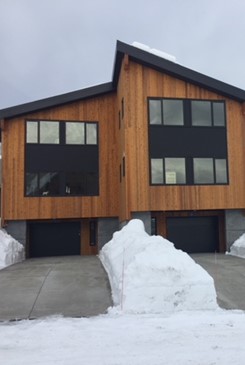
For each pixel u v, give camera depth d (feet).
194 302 23.59
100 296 27.94
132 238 36.11
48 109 61.05
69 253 62.69
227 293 29.04
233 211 57.47
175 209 54.54
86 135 62.08
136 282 24.13
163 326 19.70
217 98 58.03
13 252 49.08
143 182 53.93
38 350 16.56
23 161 59.41
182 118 56.39
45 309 24.70
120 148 59.62
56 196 59.98
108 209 61.36
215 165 56.80
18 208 58.65
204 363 14.87
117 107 62.69
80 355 15.88
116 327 19.65
